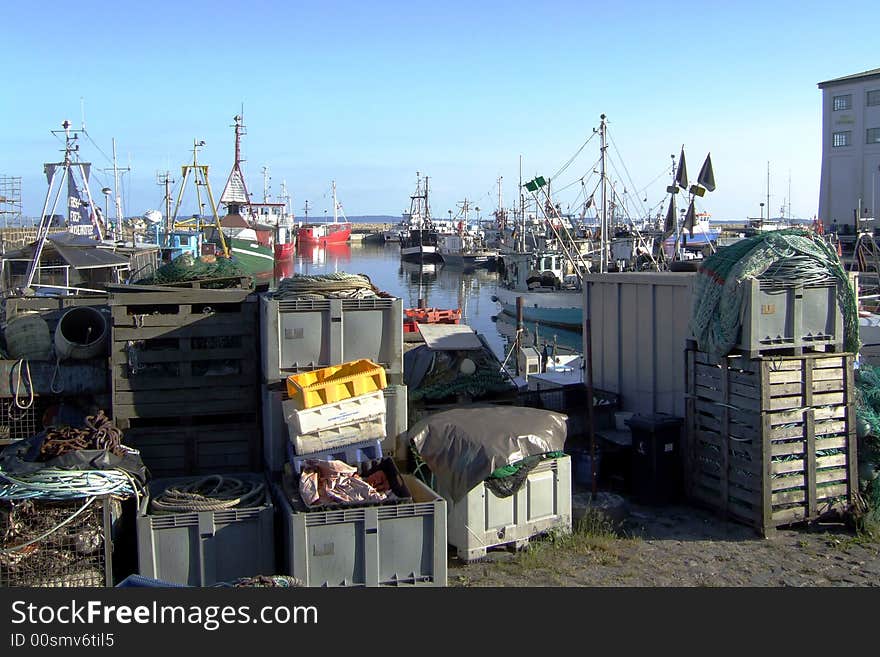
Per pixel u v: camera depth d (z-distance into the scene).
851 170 55.25
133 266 21.44
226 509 6.37
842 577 6.89
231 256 32.94
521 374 15.55
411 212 105.94
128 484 6.38
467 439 7.31
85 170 26.62
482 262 73.56
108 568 6.10
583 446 9.49
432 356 9.45
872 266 29.17
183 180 38.62
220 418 8.15
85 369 8.09
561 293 34.28
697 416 8.59
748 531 7.96
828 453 8.13
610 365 10.50
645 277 9.75
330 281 8.01
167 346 8.01
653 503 8.67
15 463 6.20
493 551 7.43
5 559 5.91
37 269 18.59
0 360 7.95
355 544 6.27
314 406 6.91
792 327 7.98
